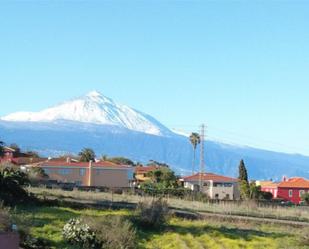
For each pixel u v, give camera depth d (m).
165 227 41.66
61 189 73.00
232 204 64.00
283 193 135.62
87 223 32.59
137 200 58.97
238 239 39.22
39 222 36.28
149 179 121.69
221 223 46.19
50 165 116.81
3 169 46.31
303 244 38.44
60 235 32.69
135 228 38.31
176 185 110.69
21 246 28.23
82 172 119.56
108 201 54.09
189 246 35.44
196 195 82.75
